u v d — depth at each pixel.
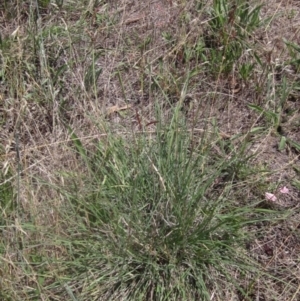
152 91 1.16
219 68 1.17
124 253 0.93
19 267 0.93
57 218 0.94
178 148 0.99
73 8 1.26
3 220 0.97
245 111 1.14
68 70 1.16
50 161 1.02
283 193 1.03
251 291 0.94
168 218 0.96
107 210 0.96
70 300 0.92
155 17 1.25
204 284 0.92
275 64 1.15
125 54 1.21
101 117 1.06
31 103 1.13
